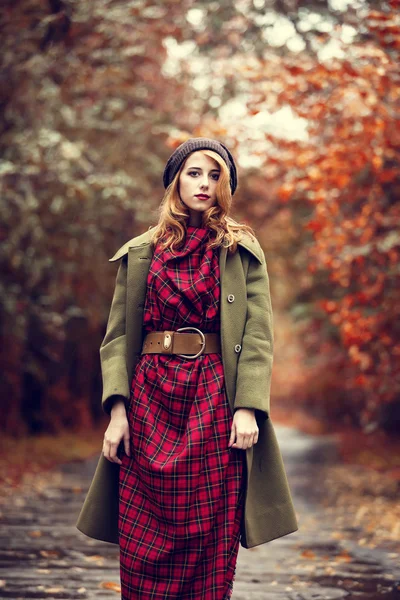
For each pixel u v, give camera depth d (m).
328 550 6.30
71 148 11.20
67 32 10.77
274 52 12.45
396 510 8.48
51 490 9.64
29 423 18.36
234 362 3.30
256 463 3.38
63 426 19.59
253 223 17.47
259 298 3.39
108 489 3.43
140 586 3.20
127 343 3.40
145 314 3.39
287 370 39.62
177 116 15.73
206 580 3.21
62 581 5.02
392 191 11.31
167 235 3.41
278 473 3.38
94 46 11.16
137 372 3.36
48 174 11.49
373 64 8.68
